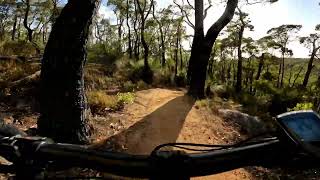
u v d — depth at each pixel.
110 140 10.70
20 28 75.62
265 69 91.56
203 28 22.75
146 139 11.62
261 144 1.49
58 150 1.54
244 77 85.25
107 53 31.22
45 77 8.77
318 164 1.40
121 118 13.35
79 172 5.96
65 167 1.59
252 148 1.48
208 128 14.50
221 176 10.05
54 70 8.66
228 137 14.27
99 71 22.50
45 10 63.47
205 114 16.30
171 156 1.45
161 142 11.70
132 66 30.03
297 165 1.43
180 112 15.80
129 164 1.47
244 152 1.47
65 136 8.76
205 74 21.06
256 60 80.38
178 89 27.50
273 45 73.00
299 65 90.12
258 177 10.82
